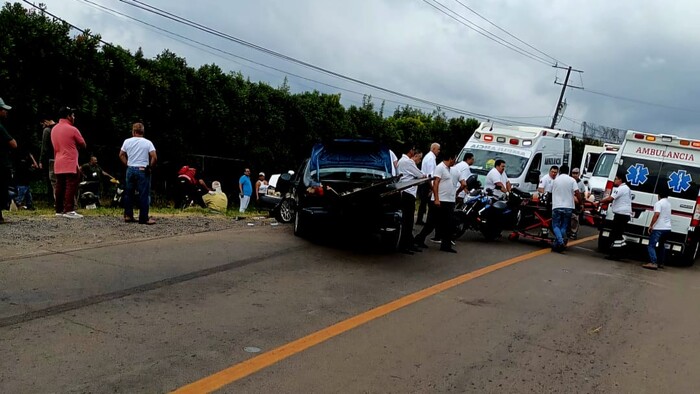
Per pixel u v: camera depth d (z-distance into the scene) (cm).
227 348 536
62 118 1074
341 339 586
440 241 1262
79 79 1472
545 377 534
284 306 679
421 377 508
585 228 1873
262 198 1427
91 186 1319
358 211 999
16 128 1364
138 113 1688
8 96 1325
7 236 871
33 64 1395
